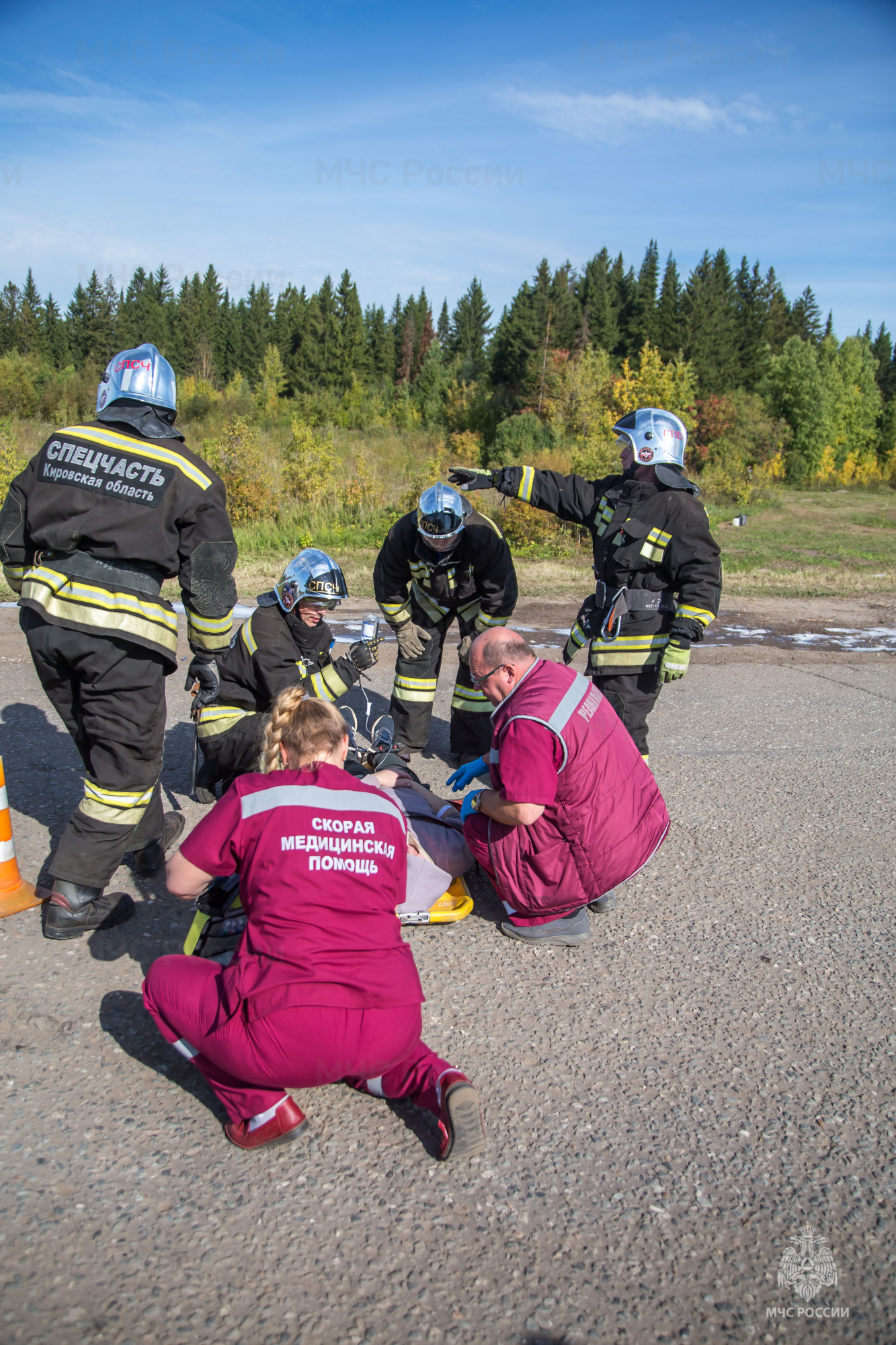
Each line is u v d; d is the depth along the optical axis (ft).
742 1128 7.91
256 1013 6.87
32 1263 6.19
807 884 12.70
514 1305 6.09
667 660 13.15
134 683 9.67
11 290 235.81
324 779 7.75
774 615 34.37
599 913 11.63
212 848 7.47
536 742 9.50
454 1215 6.82
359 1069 7.09
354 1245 6.50
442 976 9.97
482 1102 8.05
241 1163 7.24
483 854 10.50
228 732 13.03
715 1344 5.91
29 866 11.69
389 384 219.61
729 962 10.60
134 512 9.53
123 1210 6.70
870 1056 9.02
